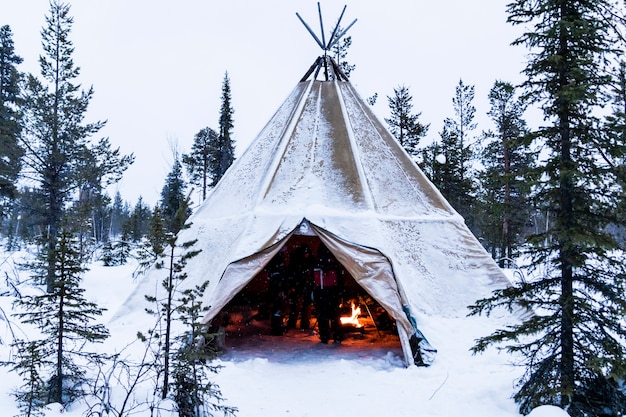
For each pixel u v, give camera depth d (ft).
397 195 29.22
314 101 35.29
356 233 24.72
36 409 14.10
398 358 22.53
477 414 15.25
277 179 28.63
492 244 73.61
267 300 32.32
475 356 21.21
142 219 103.81
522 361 19.24
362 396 17.44
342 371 20.62
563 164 14.10
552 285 15.29
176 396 14.07
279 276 28.71
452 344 22.25
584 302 13.92
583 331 14.42
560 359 15.05
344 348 24.86
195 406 14.02
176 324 25.04
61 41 57.11
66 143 56.54
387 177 30.12
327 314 26.09
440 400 16.56
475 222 79.30
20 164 54.39
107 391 14.53
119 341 23.75
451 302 25.18
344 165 29.35
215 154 101.76
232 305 31.68
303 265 30.25
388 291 22.48
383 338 27.07
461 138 99.19
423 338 21.68
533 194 14.96
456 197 78.95
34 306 15.52
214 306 22.12
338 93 35.88
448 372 19.74
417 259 26.27
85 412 13.57
